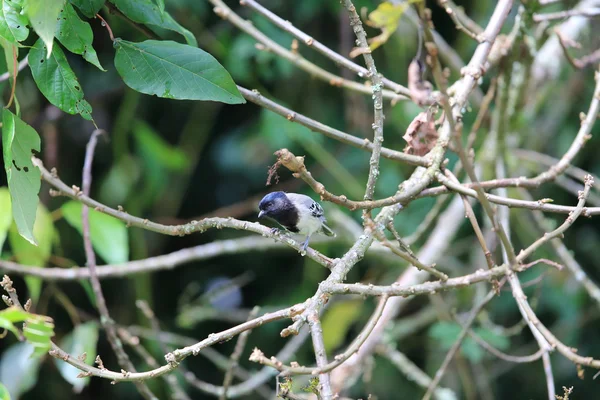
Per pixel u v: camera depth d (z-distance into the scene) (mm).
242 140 11062
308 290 10547
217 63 4469
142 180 10469
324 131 4895
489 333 8477
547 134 10570
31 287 7410
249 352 11305
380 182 10250
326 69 10836
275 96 10930
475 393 10695
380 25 3725
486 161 7641
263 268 11703
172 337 8461
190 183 11688
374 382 10719
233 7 10477
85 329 7457
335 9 10367
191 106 11391
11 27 3986
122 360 6098
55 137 9797
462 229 10984
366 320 10672
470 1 11250
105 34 10109
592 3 8836
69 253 10734
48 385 10602
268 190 11125
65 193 5082
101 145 10969
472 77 5332
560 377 11203
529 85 8125
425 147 5133
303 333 8812
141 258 10195
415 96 5152
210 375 11445
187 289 10992
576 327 10648
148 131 9820
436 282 4254
